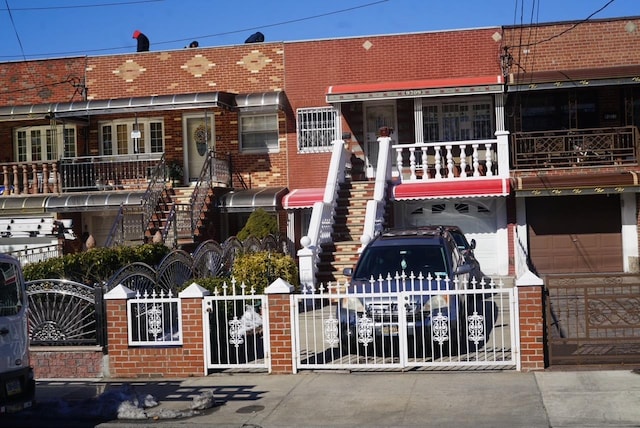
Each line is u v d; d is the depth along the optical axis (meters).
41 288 11.97
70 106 22.94
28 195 22.80
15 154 25.19
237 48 24.06
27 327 9.31
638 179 19.80
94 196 22.03
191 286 11.50
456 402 9.12
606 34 22.27
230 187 23.59
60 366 11.80
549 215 21.80
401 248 13.20
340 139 23.44
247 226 20.95
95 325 12.15
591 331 12.74
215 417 9.07
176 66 24.41
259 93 23.25
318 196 21.80
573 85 20.75
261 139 24.02
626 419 8.14
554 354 11.00
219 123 24.19
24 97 25.33
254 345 11.67
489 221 21.86
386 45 23.33
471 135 23.12
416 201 21.95
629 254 21.42
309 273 17.25
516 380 9.99
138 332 11.69
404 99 23.17
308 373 11.05
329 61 23.61
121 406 9.38
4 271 8.95
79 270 14.39
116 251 15.12
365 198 20.67
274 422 8.73
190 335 11.43
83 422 9.15
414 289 11.96
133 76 24.66
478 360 10.76
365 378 10.59
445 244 13.25
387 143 21.16
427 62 23.14
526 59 22.55
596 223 21.66
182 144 24.30
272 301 11.17
